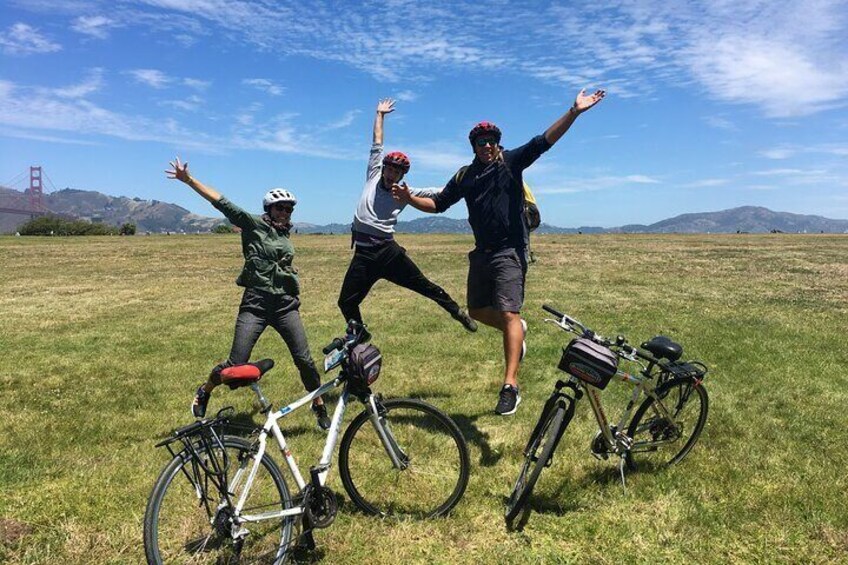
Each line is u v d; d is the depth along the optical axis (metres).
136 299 14.10
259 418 5.63
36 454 4.66
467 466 3.66
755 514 3.63
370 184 5.61
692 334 8.79
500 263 4.81
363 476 3.83
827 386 6.18
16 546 3.36
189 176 4.51
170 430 5.29
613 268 19.38
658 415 4.22
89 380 6.90
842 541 3.32
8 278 19.28
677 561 3.21
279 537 3.29
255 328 4.78
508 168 4.65
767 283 14.97
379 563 3.23
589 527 3.56
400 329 9.78
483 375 7.01
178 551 3.26
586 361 3.69
